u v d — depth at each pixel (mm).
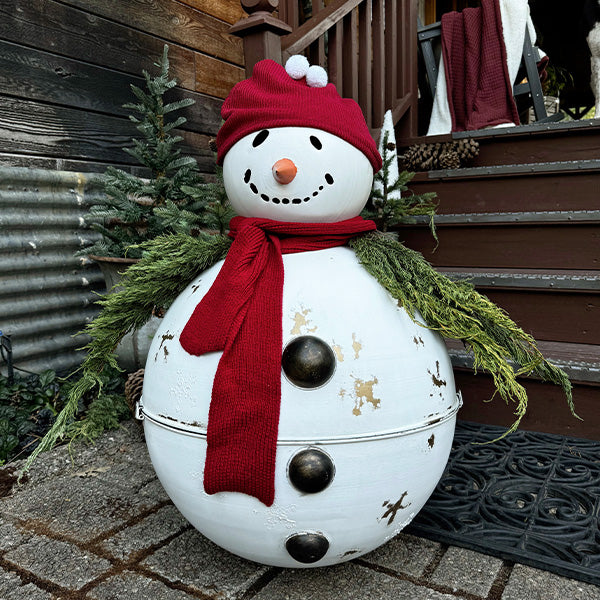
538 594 1215
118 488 1706
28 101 2545
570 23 7207
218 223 2012
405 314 1201
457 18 3604
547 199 2619
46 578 1276
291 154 1178
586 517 1477
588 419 1974
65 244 2717
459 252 2635
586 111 8500
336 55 2535
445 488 1645
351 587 1237
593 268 2357
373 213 2076
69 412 1392
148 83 2611
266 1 2023
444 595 1212
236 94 1296
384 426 1087
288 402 1055
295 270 1187
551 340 2225
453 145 2895
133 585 1245
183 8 3219
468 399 2148
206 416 1103
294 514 1081
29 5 2504
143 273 1414
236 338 1108
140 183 2498
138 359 2518
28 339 2604
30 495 1666
